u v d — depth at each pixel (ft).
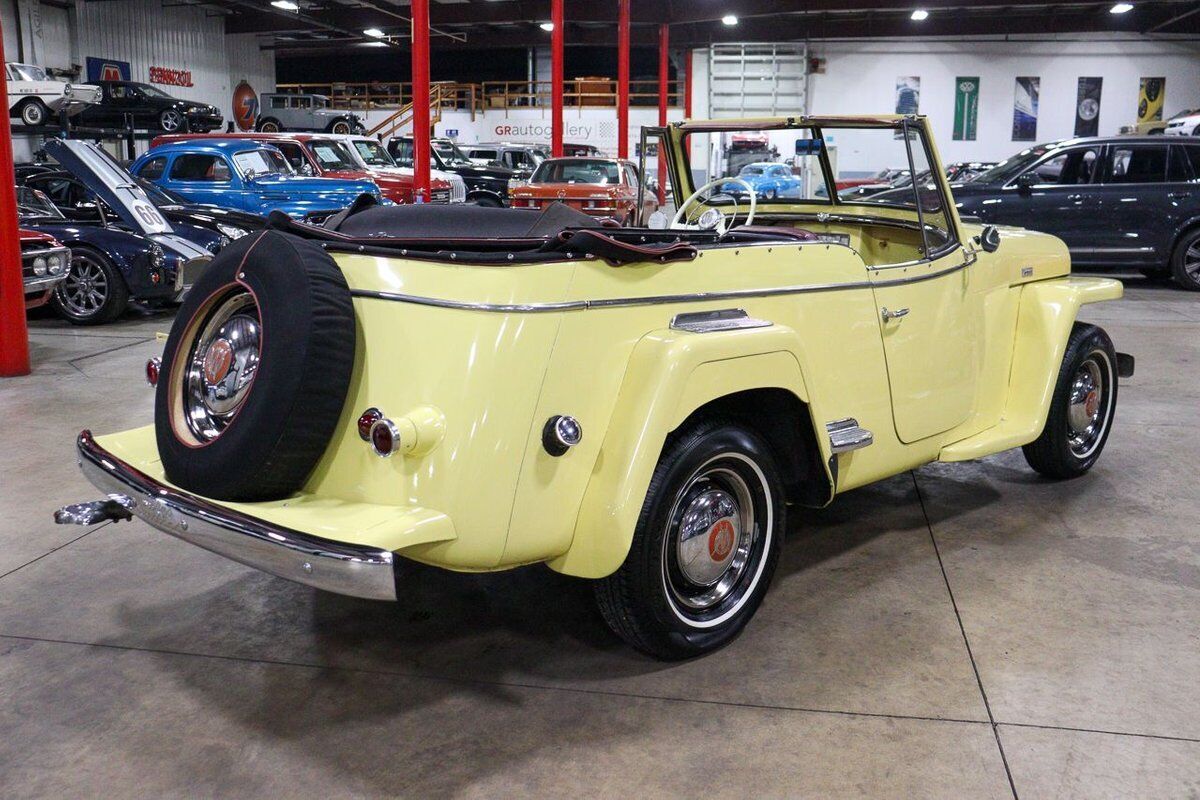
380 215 10.41
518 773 7.63
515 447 7.71
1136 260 35.50
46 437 16.72
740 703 8.62
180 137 43.55
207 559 11.89
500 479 7.68
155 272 28.40
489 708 8.55
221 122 74.79
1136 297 34.19
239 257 8.43
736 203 13.52
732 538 9.46
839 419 10.33
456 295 7.84
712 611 9.46
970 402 12.55
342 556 7.02
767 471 9.53
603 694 8.78
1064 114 99.86
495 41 107.55
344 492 8.11
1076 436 14.60
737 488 9.52
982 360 12.79
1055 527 12.83
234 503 7.96
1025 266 13.62
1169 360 23.30
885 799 7.30
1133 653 9.46
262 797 7.34
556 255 7.96
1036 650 9.53
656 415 8.11
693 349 8.28
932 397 11.73
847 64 100.63
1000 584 11.06
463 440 7.61
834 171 13.20
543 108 107.14
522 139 107.76
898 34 99.25
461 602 10.73
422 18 39.93
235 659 9.43
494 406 7.62
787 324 9.67
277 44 107.76
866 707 8.54
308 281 7.86
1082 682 8.94
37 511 13.32
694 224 13.53
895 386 11.08
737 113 102.47
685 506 9.02
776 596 10.78
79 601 10.68
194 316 8.71
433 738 8.10
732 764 7.73
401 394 7.87
